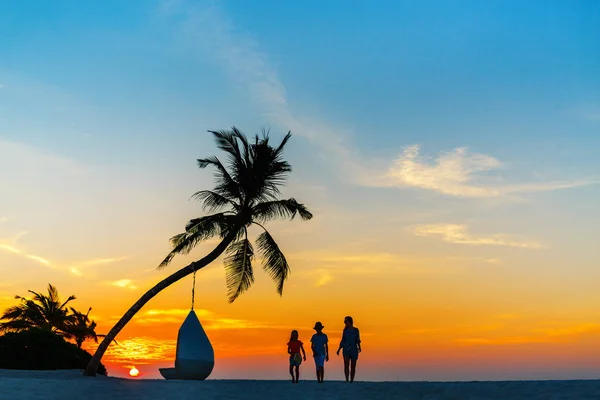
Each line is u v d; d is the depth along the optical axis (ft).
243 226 86.22
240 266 85.76
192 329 77.87
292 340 59.72
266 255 85.15
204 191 85.30
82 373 87.30
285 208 84.94
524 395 41.75
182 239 84.43
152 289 83.66
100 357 82.94
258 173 83.76
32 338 119.24
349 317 58.59
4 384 51.55
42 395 46.16
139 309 83.56
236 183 84.69
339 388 51.93
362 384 54.65
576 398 38.78
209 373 76.79
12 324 164.35
